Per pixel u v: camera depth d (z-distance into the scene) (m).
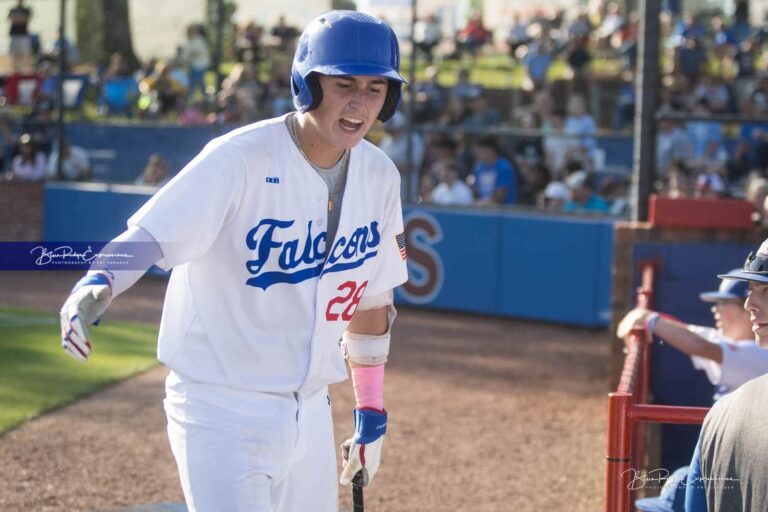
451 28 18.23
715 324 6.09
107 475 5.33
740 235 6.08
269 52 15.57
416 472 5.55
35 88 14.84
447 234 10.55
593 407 7.04
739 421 2.31
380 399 3.10
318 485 2.85
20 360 7.80
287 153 2.65
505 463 5.75
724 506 2.33
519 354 8.71
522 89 15.60
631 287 6.18
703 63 14.37
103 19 15.20
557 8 18.92
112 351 8.25
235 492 2.63
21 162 12.95
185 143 13.92
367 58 2.55
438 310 10.69
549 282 10.05
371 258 2.86
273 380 2.72
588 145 12.64
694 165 10.77
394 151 11.80
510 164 11.38
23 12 14.92
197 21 15.23
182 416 2.71
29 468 5.41
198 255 2.57
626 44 15.84
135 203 12.14
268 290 2.67
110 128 14.37
